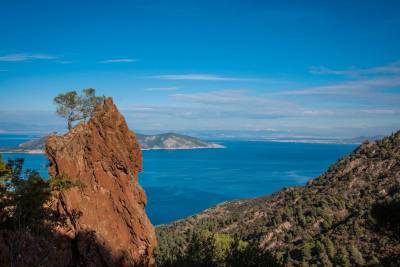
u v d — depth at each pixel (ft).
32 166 494.59
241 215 436.35
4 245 68.85
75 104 102.47
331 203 376.68
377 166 428.56
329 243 256.93
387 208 73.56
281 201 447.01
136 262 86.12
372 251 226.17
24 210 71.87
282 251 293.43
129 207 86.89
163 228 457.68
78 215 81.61
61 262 77.00
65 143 87.76
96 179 86.38
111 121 88.48
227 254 98.02
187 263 95.66
